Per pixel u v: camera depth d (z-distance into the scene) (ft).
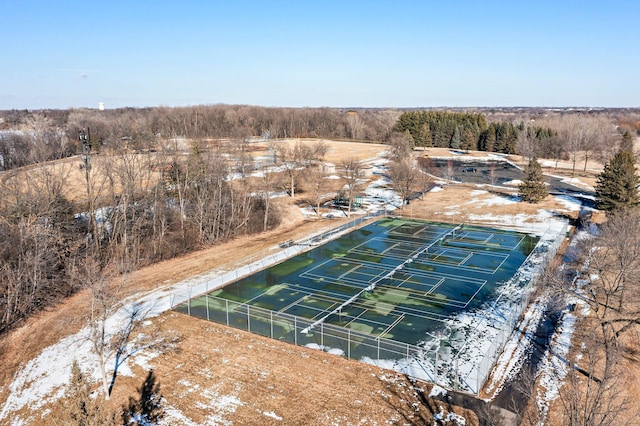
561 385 83.87
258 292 133.39
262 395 84.28
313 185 254.27
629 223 123.85
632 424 71.61
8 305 111.75
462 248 173.17
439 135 477.36
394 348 98.94
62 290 129.59
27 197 142.82
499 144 444.14
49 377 91.45
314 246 178.60
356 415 78.13
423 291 132.05
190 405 82.17
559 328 106.63
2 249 123.24
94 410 60.64
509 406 78.74
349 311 119.34
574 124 511.81
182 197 188.55
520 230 194.18
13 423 79.05
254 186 249.55
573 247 163.32
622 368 87.61
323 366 92.68
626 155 197.88
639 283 98.78
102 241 164.76
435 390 83.76
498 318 113.19
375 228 204.74
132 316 116.37
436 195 264.52
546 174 325.83
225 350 99.76
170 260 160.76
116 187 219.61
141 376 91.04
